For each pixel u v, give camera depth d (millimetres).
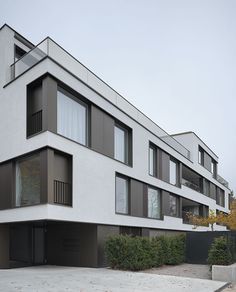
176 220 27812
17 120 16438
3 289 10734
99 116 18531
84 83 17453
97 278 13086
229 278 13242
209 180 39188
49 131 14836
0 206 17047
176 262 18109
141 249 15844
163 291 11023
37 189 15320
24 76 16328
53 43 15930
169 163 27578
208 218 27859
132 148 21547
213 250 14953
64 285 11547
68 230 18094
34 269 15984
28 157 16000
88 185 16906
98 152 17984
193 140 34469
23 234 19547
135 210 21391
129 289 11180
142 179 22469
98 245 17234
